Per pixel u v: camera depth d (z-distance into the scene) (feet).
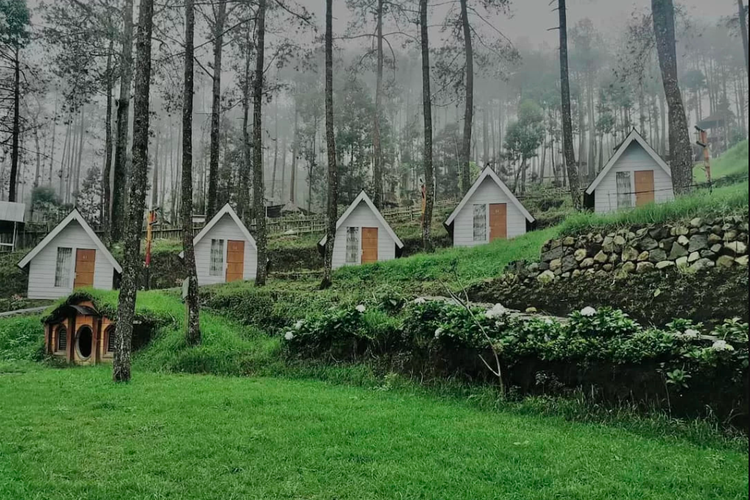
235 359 38.09
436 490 13.50
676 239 32.81
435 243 98.32
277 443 17.40
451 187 153.79
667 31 55.47
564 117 73.36
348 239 81.10
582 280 36.94
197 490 13.33
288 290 55.11
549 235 61.46
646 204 37.99
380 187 118.73
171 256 94.43
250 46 65.92
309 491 13.38
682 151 53.83
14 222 103.60
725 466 15.58
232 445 17.11
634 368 21.59
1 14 94.94
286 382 31.22
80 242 76.64
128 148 168.76
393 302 37.29
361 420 20.68
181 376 34.42
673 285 31.24
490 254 60.44
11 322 54.29
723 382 19.38
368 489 13.55
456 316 29.01
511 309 39.50
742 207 31.19
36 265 75.36
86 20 84.33
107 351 43.29
